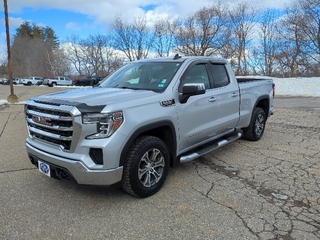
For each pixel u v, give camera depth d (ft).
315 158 15.37
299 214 9.52
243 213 9.62
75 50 200.95
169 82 12.05
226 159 15.38
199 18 130.21
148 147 10.52
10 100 46.26
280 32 155.43
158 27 145.07
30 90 92.63
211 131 14.07
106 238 8.38
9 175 13.21
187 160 12.28
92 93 11.28
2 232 8.67
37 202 10.59
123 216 9.56
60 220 9.36
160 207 10.14
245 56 124.98
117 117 9.38
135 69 14.16
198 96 12.90
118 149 9.42
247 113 17.42
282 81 70.90
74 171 9.37
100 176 9.32
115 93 11.14
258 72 123.03
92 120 9.16
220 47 128.47
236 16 124.67
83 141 9.26
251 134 18.56
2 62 247.29
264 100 20.08
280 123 25.62
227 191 11.35
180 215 9.57
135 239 8.31
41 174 13.33
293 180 12.37
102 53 179.32
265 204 10.23
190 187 11.76
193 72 13.26
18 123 26.73
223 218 9.34
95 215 9.65
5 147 18.01
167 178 12.73
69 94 11.21
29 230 8.79
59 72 208.44
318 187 11.62
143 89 12.16
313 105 39.42
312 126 24.08
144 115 10.23
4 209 10.08
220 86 14.90
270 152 16.57
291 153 16.33
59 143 9.93
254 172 13.39
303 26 104.22
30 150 11.06
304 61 107.24
